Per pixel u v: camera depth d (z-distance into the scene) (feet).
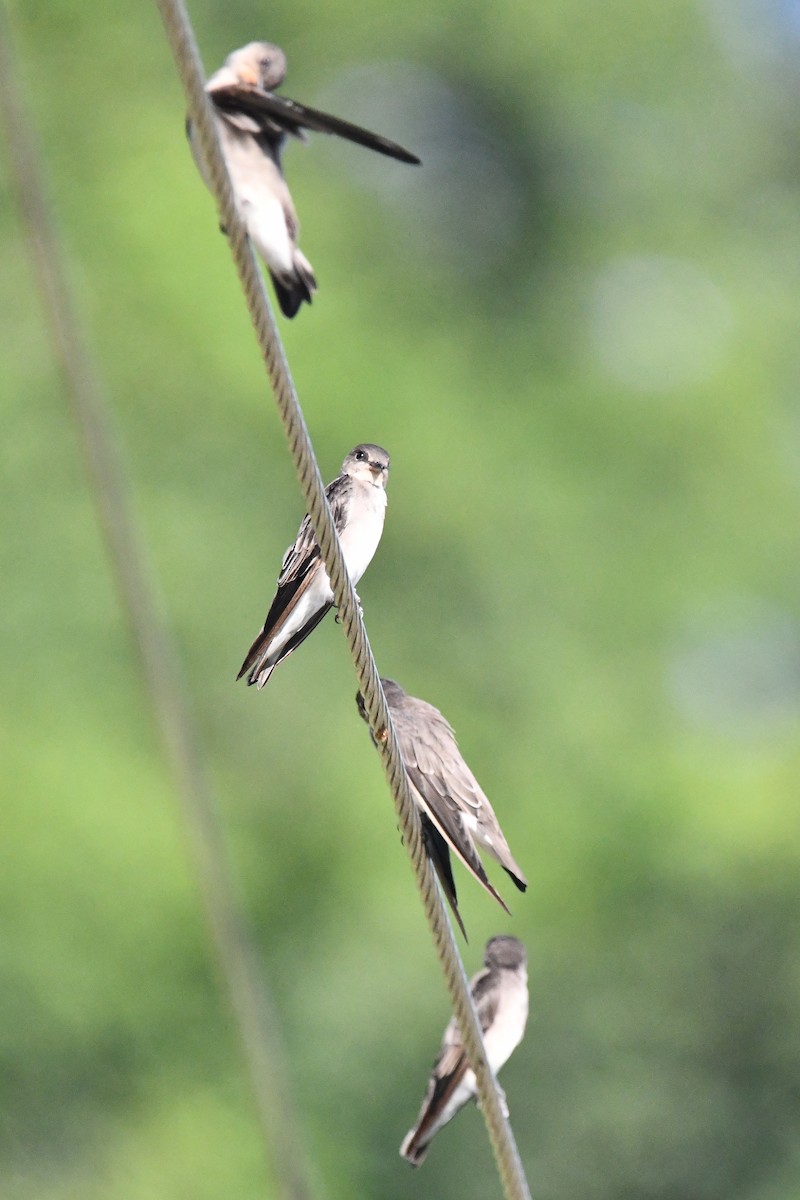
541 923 60.85
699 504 74.18
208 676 58.90
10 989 51.70
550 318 82.02
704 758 67.21
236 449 62.34
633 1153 60.90
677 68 87.56
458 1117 59.41
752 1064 62.18
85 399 27.73
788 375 83.51
